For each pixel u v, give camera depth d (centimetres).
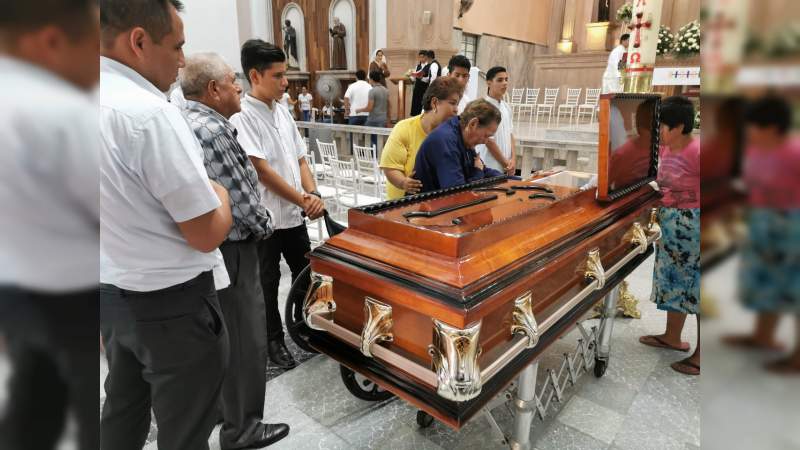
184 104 177
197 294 128
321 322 143
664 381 239
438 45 952
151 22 110
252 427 190
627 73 260
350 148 598
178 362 127
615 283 193
